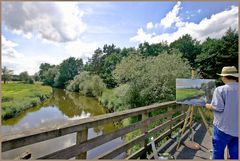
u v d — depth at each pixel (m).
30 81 44.75
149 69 13.52
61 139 8.89
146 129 3.42
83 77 41.44
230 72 2.46
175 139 4.48
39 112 18.81
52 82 59.78
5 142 1.43
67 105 23.45
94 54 50.88
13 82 34.97
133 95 13.41
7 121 14.83
